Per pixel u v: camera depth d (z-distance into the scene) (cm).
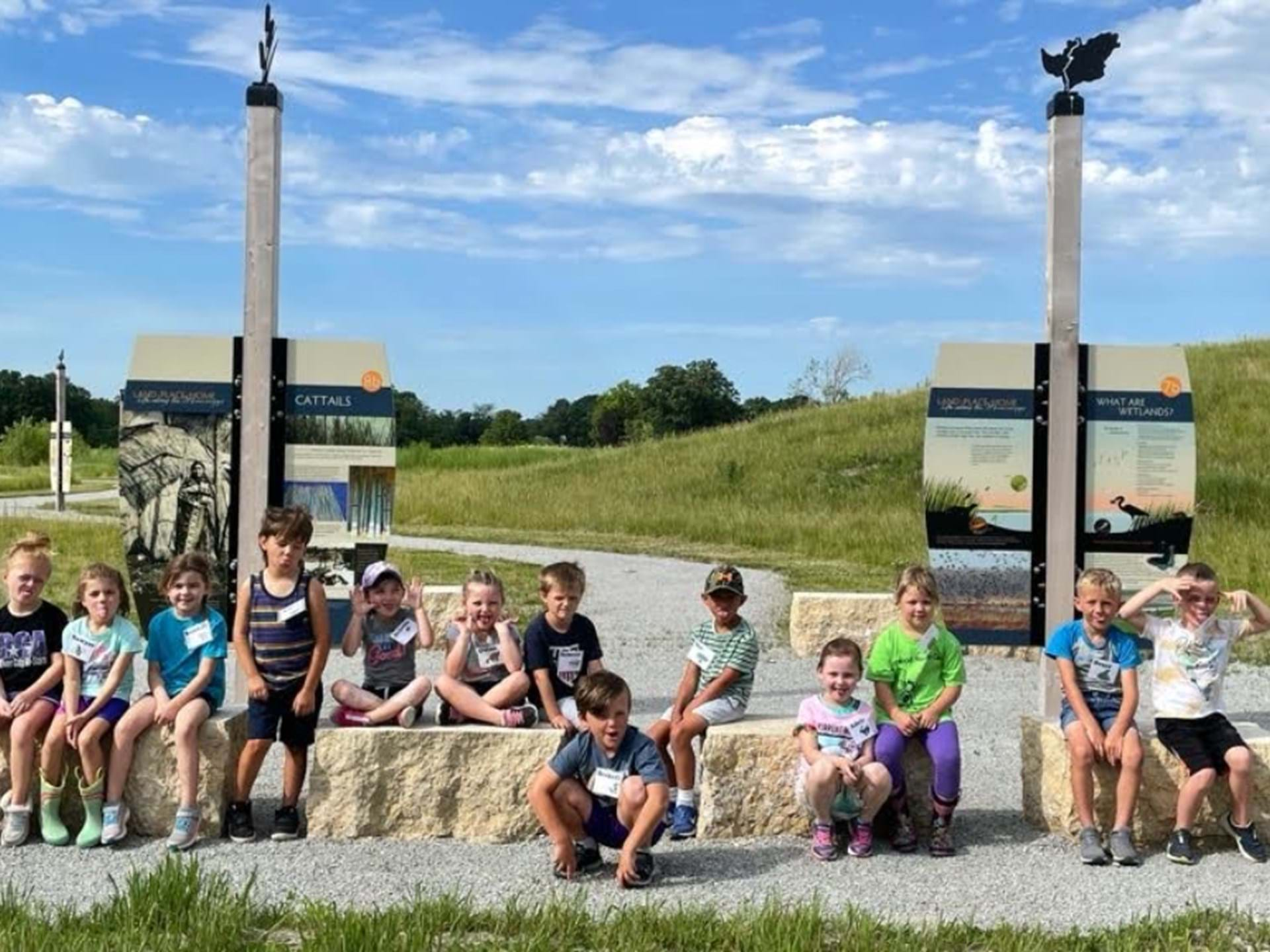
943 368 840
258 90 813
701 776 653
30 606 638
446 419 10200
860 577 1847
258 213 818
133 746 618
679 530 2638
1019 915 516
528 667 664
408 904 511
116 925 479
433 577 1822
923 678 632
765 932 470
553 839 561
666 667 1180
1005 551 841
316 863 580
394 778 623
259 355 820
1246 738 627
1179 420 834
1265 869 585
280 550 634
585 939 477
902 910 523
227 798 629
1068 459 827
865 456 3347
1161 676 628
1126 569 838
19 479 4953
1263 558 1781
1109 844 602
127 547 827
